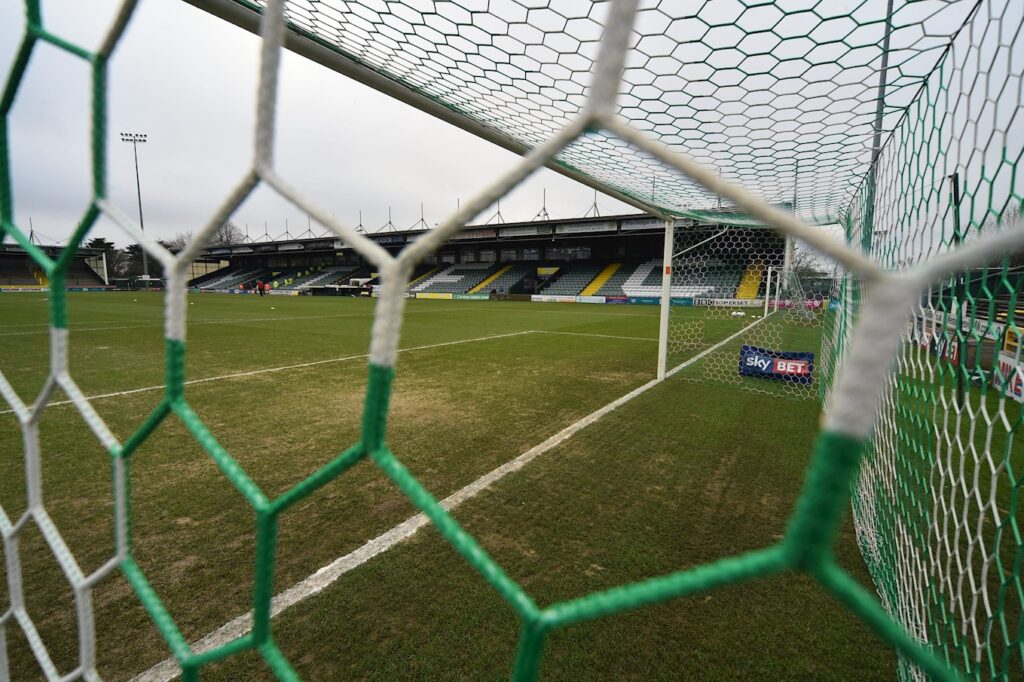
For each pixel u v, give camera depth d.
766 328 10.20
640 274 28.12
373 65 2.08
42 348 6.95
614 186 3.58
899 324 0.28
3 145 0.92
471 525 2.28
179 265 0.68
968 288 1.29
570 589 1.83
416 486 0.52
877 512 2.12
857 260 0.29
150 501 2.45
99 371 5.48
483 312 16.25
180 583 1.83
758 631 1.63
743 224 4.96
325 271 38.69
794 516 0.34
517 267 33.69
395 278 0.50
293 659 1.50
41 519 1.02
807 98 1.93
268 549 0.66
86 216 0.77
